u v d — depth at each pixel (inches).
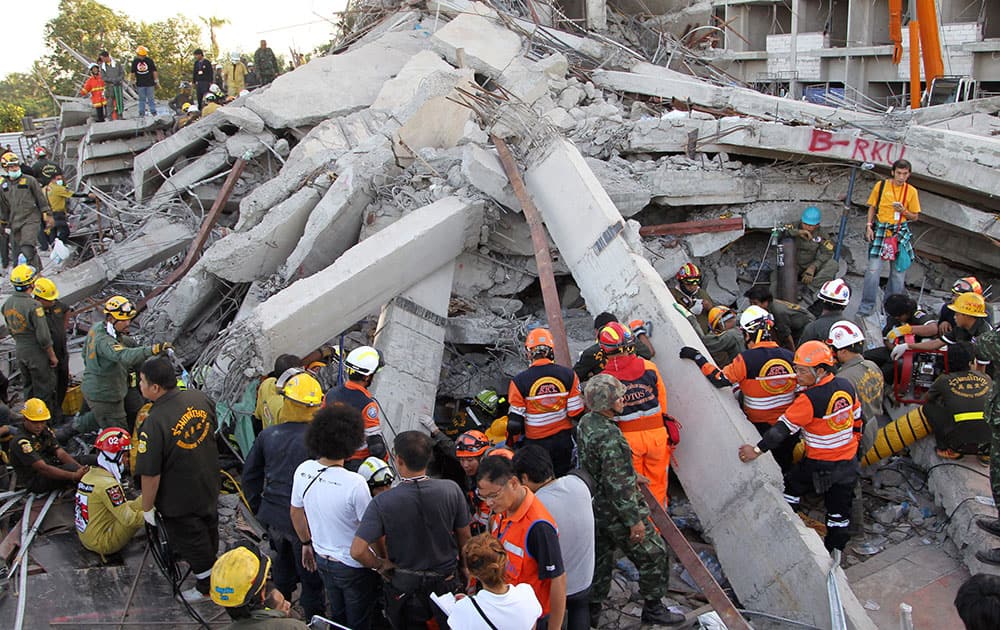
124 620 210.7
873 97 939.3
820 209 377.4
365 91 522.0
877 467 284.7
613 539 207.5
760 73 1031.6
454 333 338.6
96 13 1626.5
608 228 291.4
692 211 387.5
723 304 368.8
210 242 433.4
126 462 252.7
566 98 466.0
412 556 175.6
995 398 224.4
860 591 228.8
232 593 144.9
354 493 182.1
